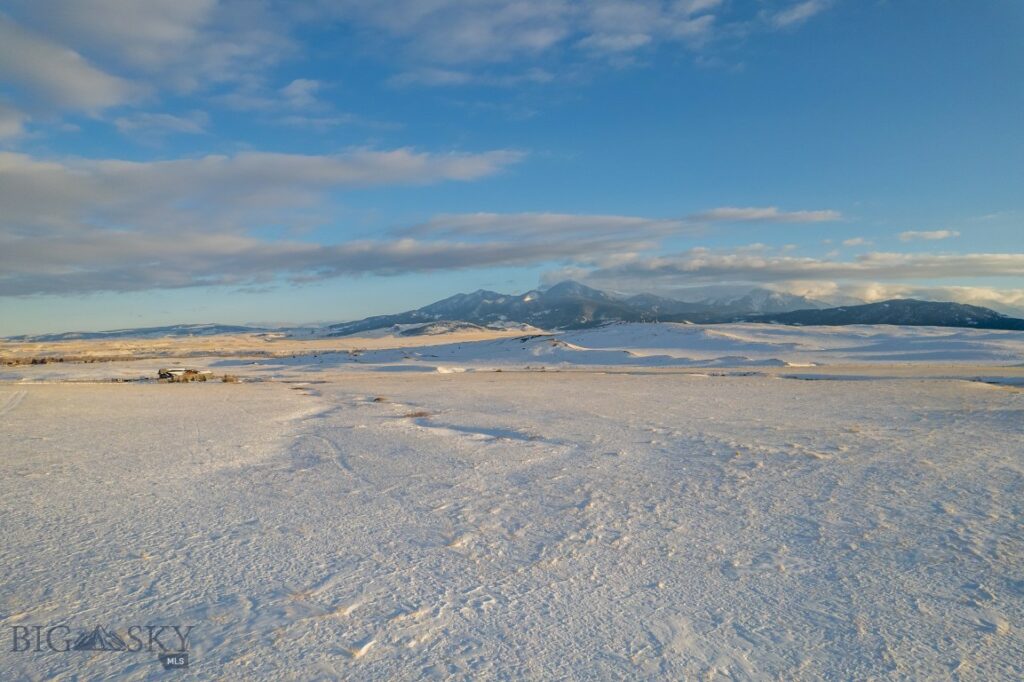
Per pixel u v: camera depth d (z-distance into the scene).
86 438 17.58
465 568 7.30
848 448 15.19
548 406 25.83
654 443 16.09
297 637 5.61
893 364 61.62
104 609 6.23
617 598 6.46
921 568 7.31
